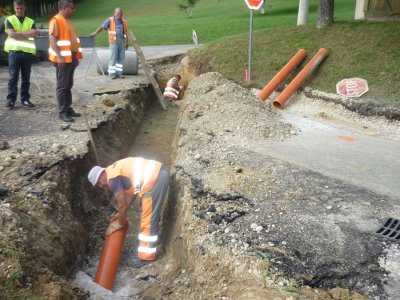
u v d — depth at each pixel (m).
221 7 36.06
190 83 10.66
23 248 3.98
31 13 42.03
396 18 10.54
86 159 6.18
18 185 4.99
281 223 4.48
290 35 10.88
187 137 7.05
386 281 3.65
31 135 6.67
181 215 5.07
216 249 4.16
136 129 9.20
